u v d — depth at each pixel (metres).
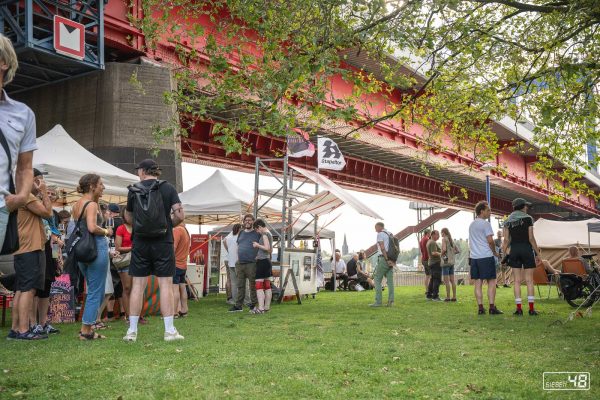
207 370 4.57
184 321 9.21
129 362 4.95
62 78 20.02
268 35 8.44
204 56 20.98
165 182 6.52
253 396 3.73
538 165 11.25
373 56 9.14
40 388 3.95
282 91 7.84
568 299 12.91
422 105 11.07
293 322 9.02
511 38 10.26
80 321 9.33
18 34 16.77
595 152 10.84
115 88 19.61
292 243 17.38
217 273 20.27
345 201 13.80
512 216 10.47
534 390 3.94
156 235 6.30
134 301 6.43
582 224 24.05
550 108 8.59
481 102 10.34
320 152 20.67
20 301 6.53
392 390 3.93
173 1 10.43
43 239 6.60
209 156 30.84
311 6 8.18
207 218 22.41
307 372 4.56
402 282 31.92
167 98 8.99
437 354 5.52
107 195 13.30
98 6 18.69
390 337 6.90
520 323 8.75
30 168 2.83
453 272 14.81
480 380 4.28
